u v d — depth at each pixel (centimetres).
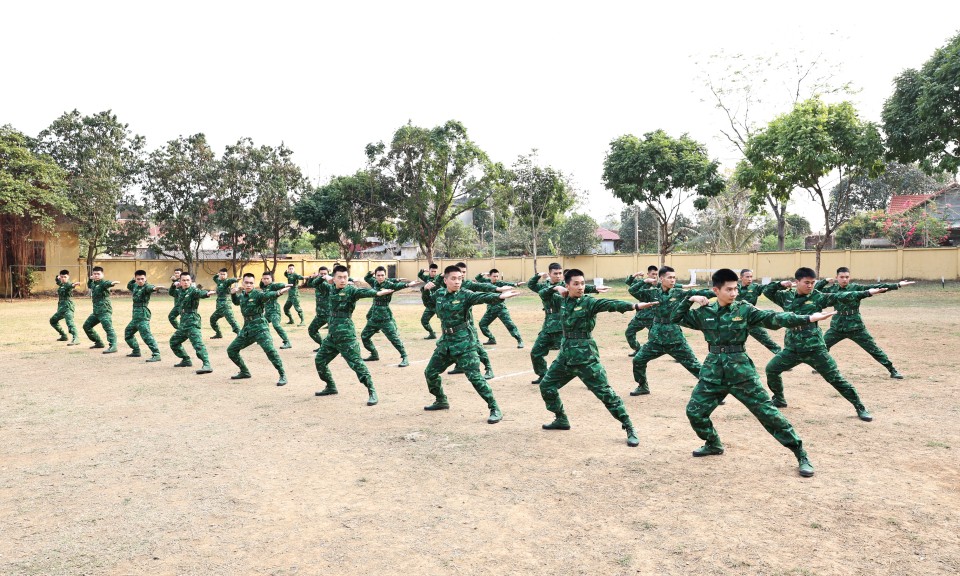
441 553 381
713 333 543
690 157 2773
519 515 439
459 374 1035
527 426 689
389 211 3722
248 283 970
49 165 3084
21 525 436
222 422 731
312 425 712
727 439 619
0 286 3325
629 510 442
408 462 568
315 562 373
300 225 3788
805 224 5028
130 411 791
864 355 1115
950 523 408
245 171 3675
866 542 382
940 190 4241
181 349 1130
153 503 475
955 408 726
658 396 831
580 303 615
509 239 5222
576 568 357
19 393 911
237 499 482
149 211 3572
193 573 361
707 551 375
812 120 2255
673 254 3750
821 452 569
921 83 2044
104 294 1359
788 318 502
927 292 2581
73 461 585
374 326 1161
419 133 3441
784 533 398
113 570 366
